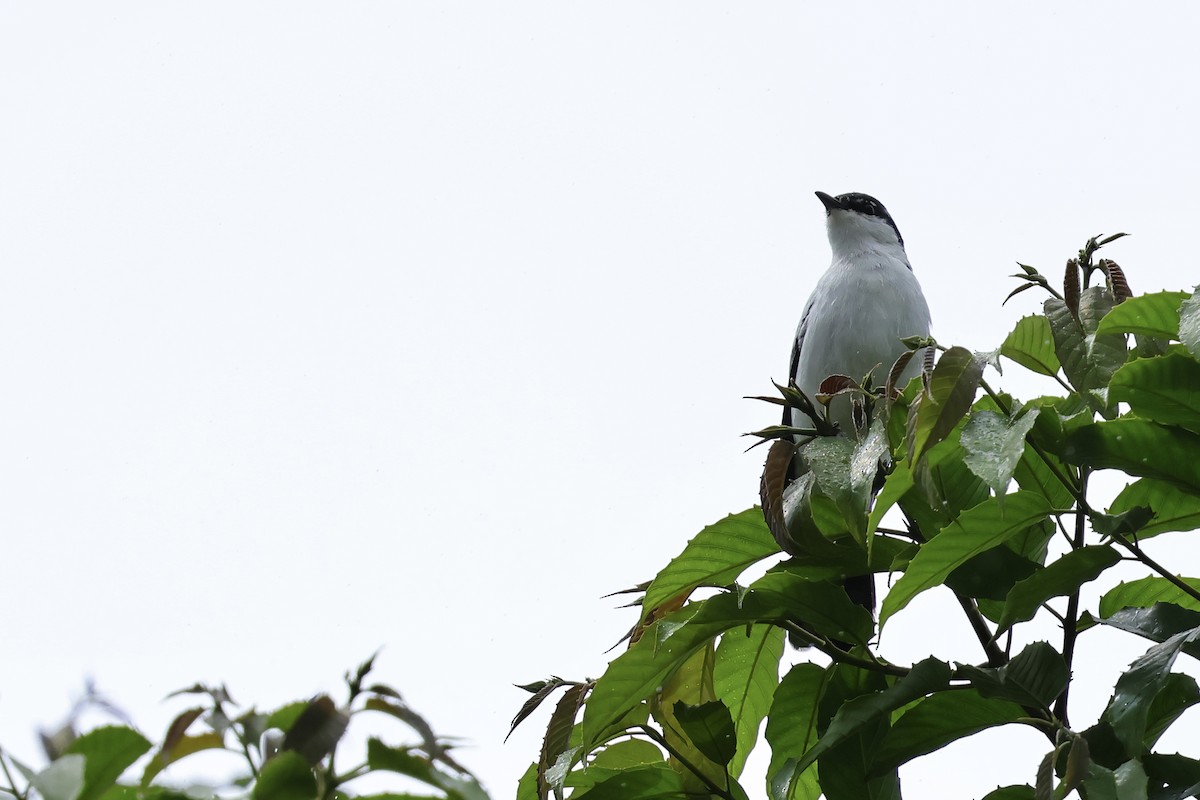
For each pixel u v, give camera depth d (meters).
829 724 5.43
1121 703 4.85
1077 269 5.38
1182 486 5.14
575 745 5.67
